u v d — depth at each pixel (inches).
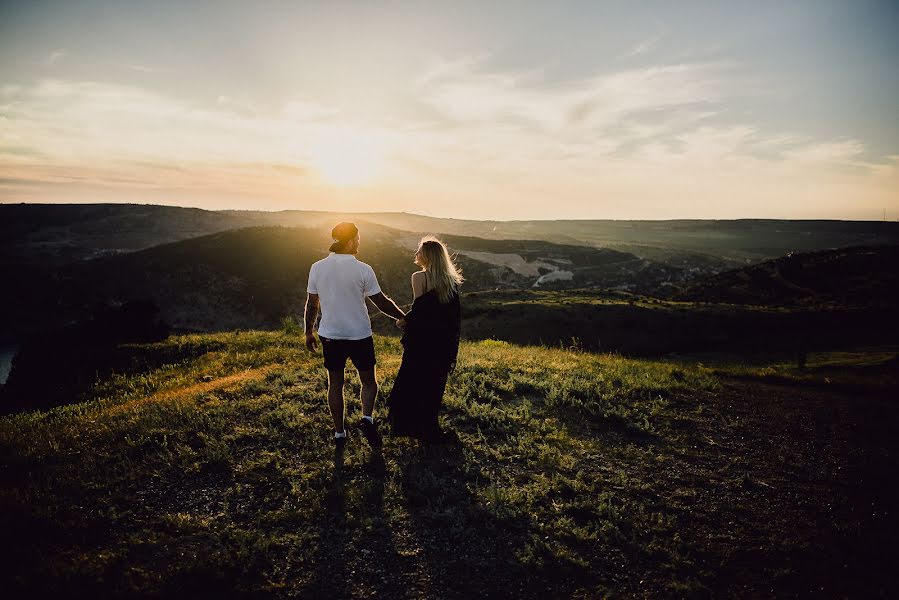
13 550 123.6
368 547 133.6
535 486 167.6
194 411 225.8
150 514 145.9
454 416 227.9
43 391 494.9
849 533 146.9
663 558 133.3
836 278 3693.4
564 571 126.5
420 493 159.0
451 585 120.4
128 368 513.0
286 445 192.7
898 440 223.3
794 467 193.2
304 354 451.5
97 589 112.6
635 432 223.3
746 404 274.5
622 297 2664.9
